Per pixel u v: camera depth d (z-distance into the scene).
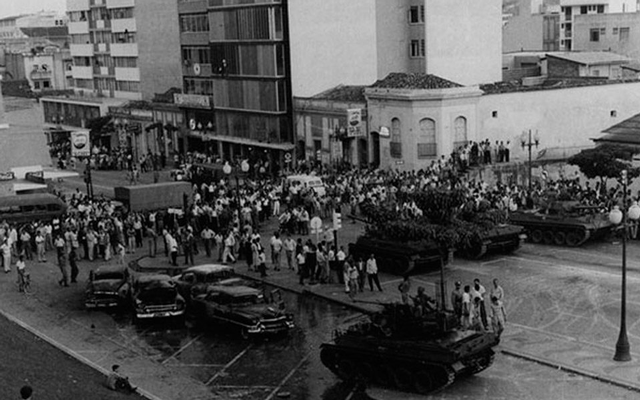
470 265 39.31
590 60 78.19
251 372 26.88
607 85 68.31
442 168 57.28
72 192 68.50
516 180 59.66
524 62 85.94
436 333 24.42
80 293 37.72
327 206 52.16
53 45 163.38
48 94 125.69
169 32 102.12
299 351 28.81
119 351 28.92
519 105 65.19
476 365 24.69
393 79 64.62
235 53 79.25
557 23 106.19
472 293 29.11
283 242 45.69
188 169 70.19
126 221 48.06
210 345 29.92
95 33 113.62
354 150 67.81
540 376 25.16
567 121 67.31
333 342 26.38
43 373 24.12
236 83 80.06
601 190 49.94
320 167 67.62
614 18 97.75
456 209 36.03
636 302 32.03
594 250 41.56
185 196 51.72
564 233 42.59
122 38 106.94
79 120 114.00
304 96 75.31
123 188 54.97
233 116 81.81
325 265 37.41
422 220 36.53
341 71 75.94
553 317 30.62
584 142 68.19
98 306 34.56
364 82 75.31
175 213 48.81
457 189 38.00
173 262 42.88
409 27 72.12
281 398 24.48
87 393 23.19
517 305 32.34
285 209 52.78
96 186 72.50
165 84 103.25
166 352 29.27
